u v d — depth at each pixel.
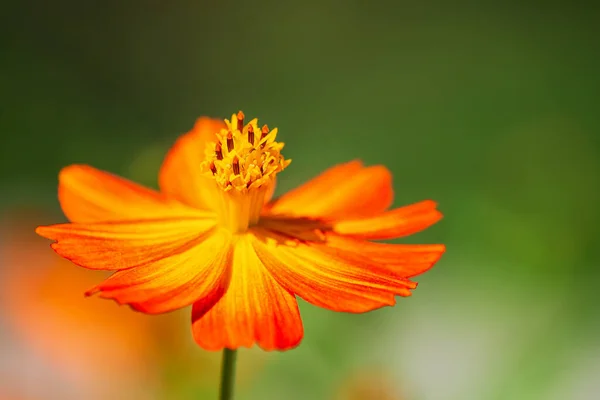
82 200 0.26
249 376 0.31
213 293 0.23
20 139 0.72
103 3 0.90
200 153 0.27
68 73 0.85
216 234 0.25
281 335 0.23
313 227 0.26
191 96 0.90
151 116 0.86
